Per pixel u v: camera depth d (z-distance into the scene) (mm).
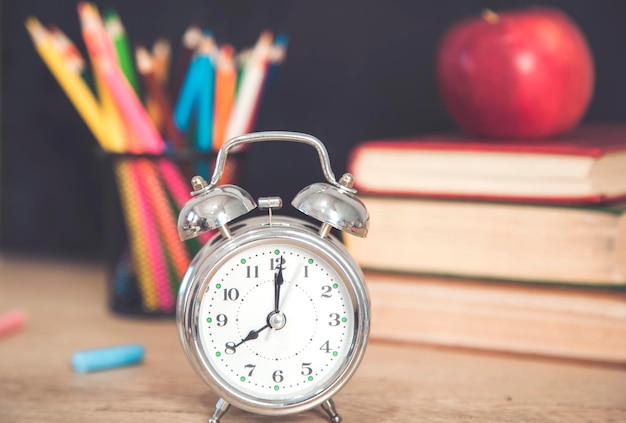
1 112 856
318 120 824
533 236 627
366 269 662
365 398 584
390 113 813
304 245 543
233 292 545
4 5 845
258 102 707
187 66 710
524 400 581
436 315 653
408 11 801
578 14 783
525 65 652
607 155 624
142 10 833
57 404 575
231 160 695
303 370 549
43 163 855
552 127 668
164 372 621
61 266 846
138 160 684
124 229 720
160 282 703
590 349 625
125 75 701
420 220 648
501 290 639
